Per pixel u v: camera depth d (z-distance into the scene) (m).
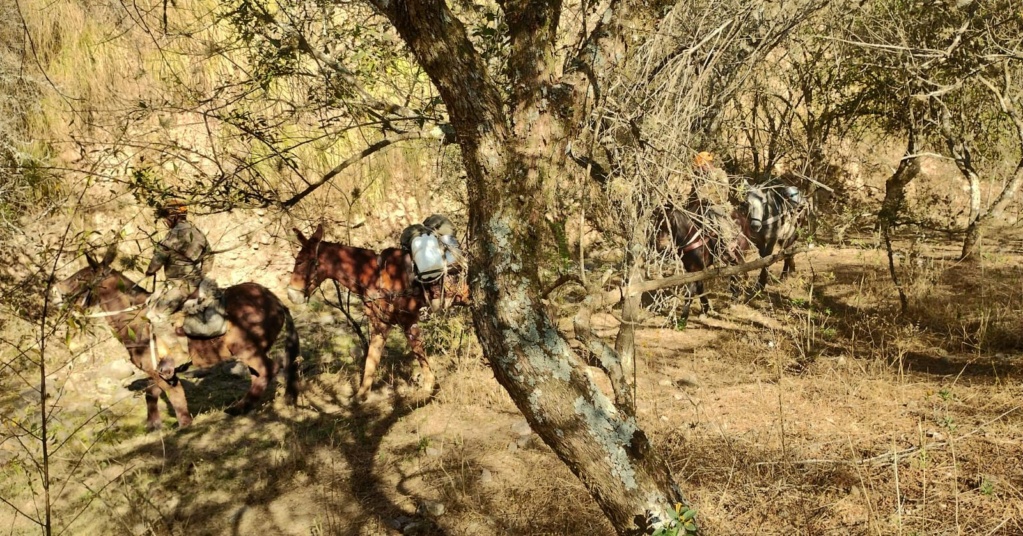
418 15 3.14
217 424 8.19
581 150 4.75
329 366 9.70
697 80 4.62
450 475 6.70
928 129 10.75
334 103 4.67
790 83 8.52
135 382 9.37
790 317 10.02
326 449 7.44
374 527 6.03
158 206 4.34
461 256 7.82
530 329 3.33
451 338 9.33
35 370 9.33
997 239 13.59
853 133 10.88
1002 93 10.17
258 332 8.33
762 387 7.76
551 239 5.10
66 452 7.52
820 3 5.65
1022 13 8.21
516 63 3.43
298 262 8.38
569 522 5.69
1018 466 5.48
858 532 4.94
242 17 4.65
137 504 6.62
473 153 3.31
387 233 12.27
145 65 10.38
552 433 3.34
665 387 8.05
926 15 8.52
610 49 4.02
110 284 7.62
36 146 9.89
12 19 10.39
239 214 11.48
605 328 10.18
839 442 6.25
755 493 5.55
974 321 9.08
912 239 12.75
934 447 5.92
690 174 4.77
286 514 6.37
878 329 9.29
